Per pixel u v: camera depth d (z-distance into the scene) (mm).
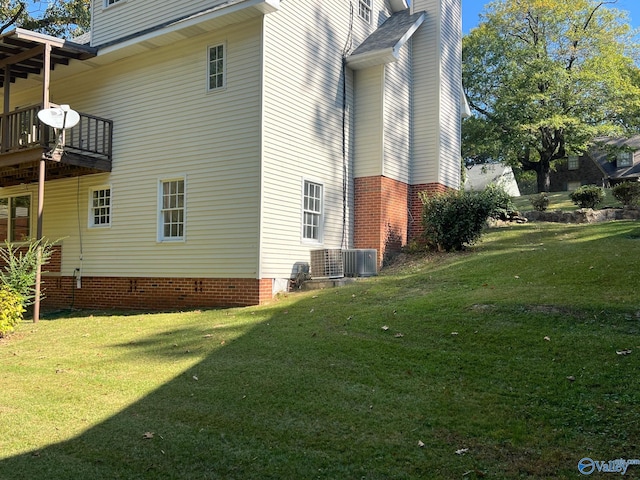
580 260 9750
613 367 5219
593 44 29625
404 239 14789
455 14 16938
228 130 11023
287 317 8586
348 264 12062
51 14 23000
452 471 3826
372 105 13875
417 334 6824
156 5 12820
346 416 4805
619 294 7391
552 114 28734
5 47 11539
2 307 9016
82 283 13297
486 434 4324
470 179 39438
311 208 12297
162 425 4859
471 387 5199
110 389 5855
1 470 4125
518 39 31906
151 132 12195
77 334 8961
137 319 10023
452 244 13586
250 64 10812
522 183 50594
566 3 29469
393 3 17078
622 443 4051
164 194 11984
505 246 13477
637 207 18109
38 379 6395
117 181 12742
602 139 39844
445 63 15852
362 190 13883
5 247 15156
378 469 3904
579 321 6531
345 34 13953
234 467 4051
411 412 4793
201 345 7418
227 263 10844
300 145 11828
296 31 11828
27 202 15000
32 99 14898
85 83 13539
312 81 12375
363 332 7211
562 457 3924
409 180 15297
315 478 3834
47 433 4789
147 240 12086
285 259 11234
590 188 20312
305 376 5828
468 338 6445
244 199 10711
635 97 27859
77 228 13547
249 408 5125
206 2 11820
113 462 4219
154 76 12227
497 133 31609
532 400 4824
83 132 13570
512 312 7078
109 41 13609
